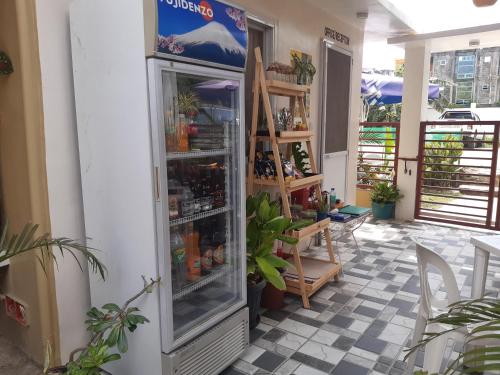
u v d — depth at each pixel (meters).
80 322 2.23
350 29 4.73
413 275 3.63
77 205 2.16
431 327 1.90
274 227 2.57
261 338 2.56
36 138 1.97
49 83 1.99
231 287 2.40
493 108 13.02
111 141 1.88
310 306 3.01
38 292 2.07
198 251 2.25
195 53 1.83
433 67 14.77
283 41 3.52
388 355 2.36
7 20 1.93
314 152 4.23
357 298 3.15
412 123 5.56
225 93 2.24
